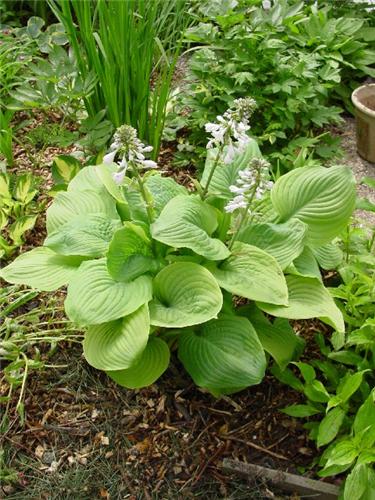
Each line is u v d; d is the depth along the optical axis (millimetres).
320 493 911
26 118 1714
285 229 1001
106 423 1018
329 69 1615
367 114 1502
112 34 1350
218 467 958
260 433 997
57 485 945
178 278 940
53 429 1017
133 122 1491
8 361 1120
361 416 836
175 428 1010
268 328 1008
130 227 959
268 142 1556
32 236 1363
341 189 1024
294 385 965
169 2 1667
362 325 962
